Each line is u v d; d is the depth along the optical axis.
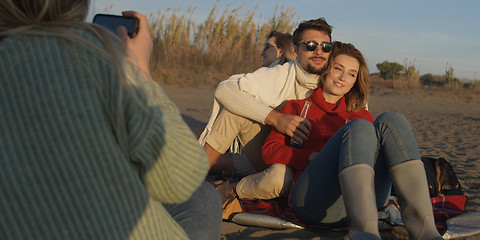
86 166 0.77
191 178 0.90
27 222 0.75
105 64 0.81
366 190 1.45
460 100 14.40
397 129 1.67
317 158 1.80
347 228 2.03
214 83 13.12
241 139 2.68
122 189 0.80
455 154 4.20
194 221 1.22
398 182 1.62
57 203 0.76
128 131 0.81
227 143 2.64
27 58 0.77
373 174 1.52
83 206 0.77
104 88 0.79
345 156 1.55
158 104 0.90
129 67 0.86
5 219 0.75
